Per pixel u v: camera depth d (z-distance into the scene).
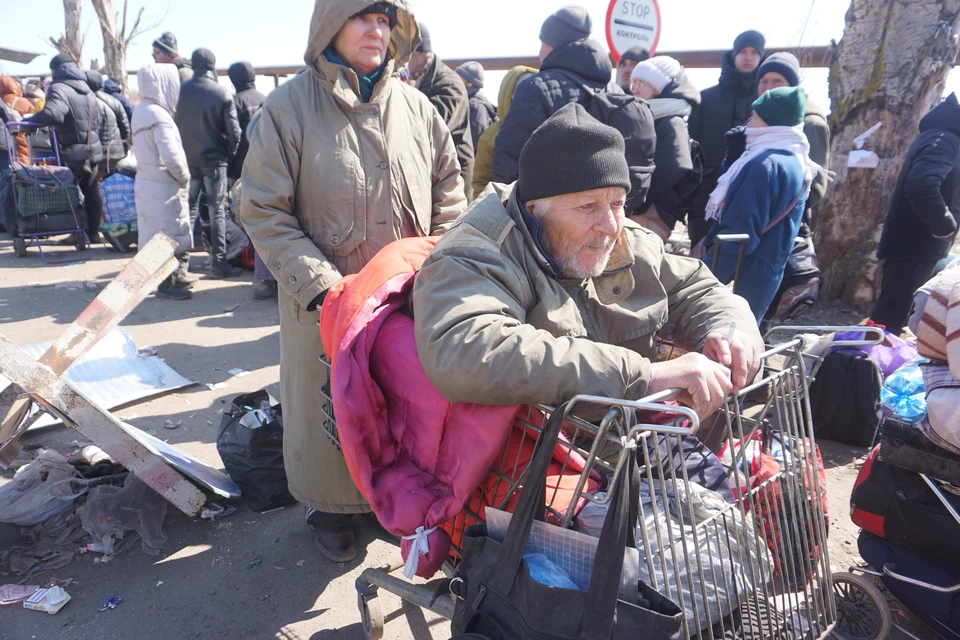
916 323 2.22
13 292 6.01
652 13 5.18
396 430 1.74
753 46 4.93
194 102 6.27
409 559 1.54
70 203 7.45
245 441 2.88
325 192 2.28
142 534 2.70
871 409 3.49
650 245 1.97
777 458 2.04
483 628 1.43
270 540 2.76
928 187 3.93
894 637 2.28
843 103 5.41
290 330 2.34
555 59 3.59
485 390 1.44
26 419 2.64
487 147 4.63
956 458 1.98
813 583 1.77
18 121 7.76
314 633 2.28
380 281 1.81
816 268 4.29
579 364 1.42
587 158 1.59
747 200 3.34
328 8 2.11
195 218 6.92
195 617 2.33
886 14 5.11
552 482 1.61
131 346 4.35
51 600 2.34
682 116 4.08
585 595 1.28
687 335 2.00
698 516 1.58
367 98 2.38
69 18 14.98
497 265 1.61
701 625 1.50
